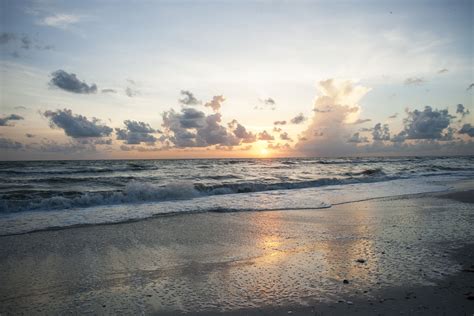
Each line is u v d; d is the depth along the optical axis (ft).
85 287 18.02
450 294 16.17
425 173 110.22
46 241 27.27
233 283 18.28
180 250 24.76
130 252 24.30
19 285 18.31
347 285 17.52
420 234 28.50
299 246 25.41
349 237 27.91
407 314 14.17
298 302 15.69
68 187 72.02
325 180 79.15
